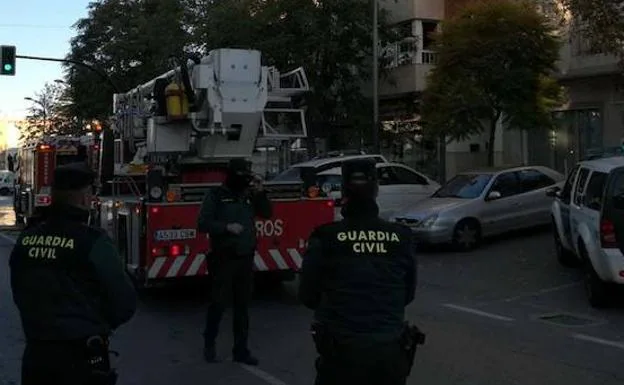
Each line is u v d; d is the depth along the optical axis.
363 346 3.80
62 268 3.87
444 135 19.41
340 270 3.89
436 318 9.46
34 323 3.87
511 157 25.52
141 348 8.15
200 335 8.77
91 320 3.90
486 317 9.50
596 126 22.33
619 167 9.57
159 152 10.85
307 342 8.26
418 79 26.00
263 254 10.38
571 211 11.15
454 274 12.77
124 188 12.26
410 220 15.15
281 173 12.77
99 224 12.52
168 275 9.86
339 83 26.27
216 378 6.93
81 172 4.01
